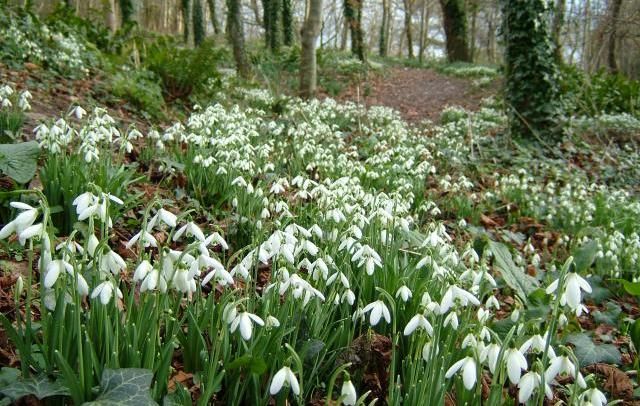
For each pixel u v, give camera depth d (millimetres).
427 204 4535
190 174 4465
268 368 1974
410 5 34500
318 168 5301
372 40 46438
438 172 7660
